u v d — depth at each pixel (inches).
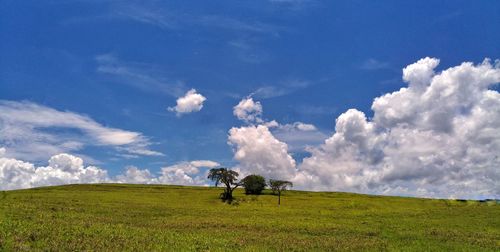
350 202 4443.9
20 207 1855.3
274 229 1555.1
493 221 2086.6
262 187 5354.3
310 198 4936.0
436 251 1160.8
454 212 2632.9
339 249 1131.9
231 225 1637.6
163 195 4446.4
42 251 854.5
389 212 2628.0
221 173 4451.3
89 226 1284.4
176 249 995.3
